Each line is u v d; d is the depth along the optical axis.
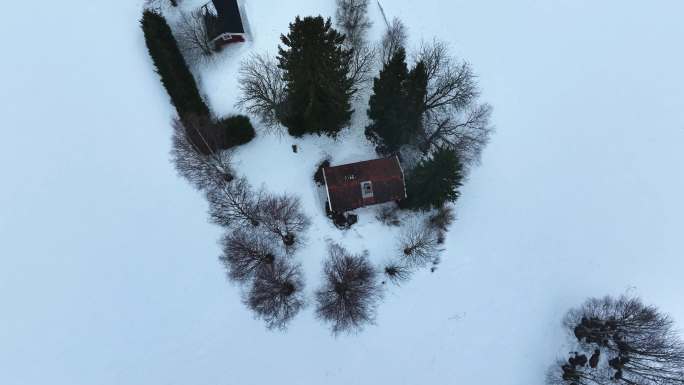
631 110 42.94
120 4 41.69
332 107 33.12
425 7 42.97
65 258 37.31
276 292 34.56
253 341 35.88
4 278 36.97
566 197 40.19
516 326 37.19
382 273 36.66
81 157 38.97
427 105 36.75
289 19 40.66
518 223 39.22
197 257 37.03
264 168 38.16
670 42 45.19
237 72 39.59
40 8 41.41
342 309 34.62
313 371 35.59
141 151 38.91
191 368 35.69
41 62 40.56
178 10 40.94
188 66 39.66
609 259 39.12
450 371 36.16
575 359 36.12
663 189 41.09
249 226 36.81
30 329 36.34
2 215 37.84
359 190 34.88
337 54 29.84
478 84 42.06
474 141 37.75
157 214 37.75
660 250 39.53
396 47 38.09
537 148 41.09
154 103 39.50
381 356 35.91
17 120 39.50
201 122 36.03
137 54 40.41
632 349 34.59
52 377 35.84
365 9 40.94
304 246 36.78
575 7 45.53
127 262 37.19
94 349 36.12
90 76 40.31
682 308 38.62
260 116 38.34
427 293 36.94
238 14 38.66
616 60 44.25
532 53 43.47
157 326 36.31
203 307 36.38
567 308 37.69
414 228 37.31
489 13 44.00
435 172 31.62
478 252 38.19
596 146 41.75
